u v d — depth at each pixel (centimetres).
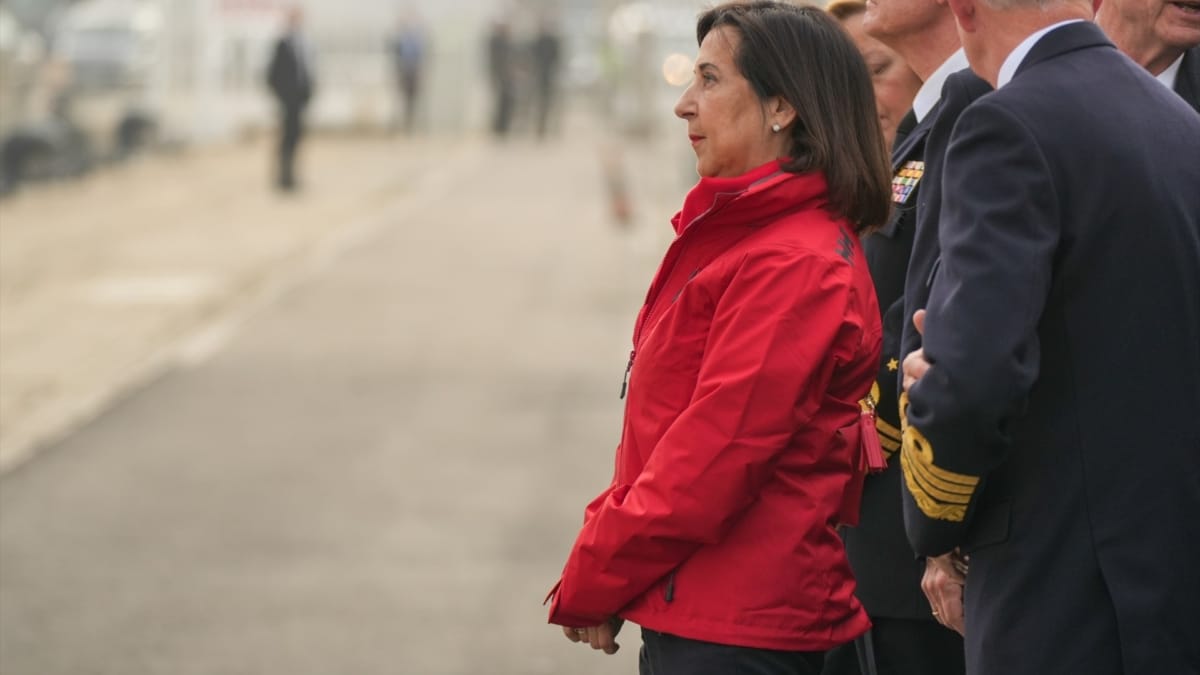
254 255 2214
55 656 766
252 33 3878
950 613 372
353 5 4131
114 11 4034
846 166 366
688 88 382
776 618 353
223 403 1340
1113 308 318
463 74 4162
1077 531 321
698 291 361
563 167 3300
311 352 1551
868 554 428
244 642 786
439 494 1055
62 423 1283
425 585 874
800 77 369
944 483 320
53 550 943
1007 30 338
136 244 2322
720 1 383
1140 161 320
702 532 349
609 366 1474
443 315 1741
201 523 997
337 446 1190
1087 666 319
